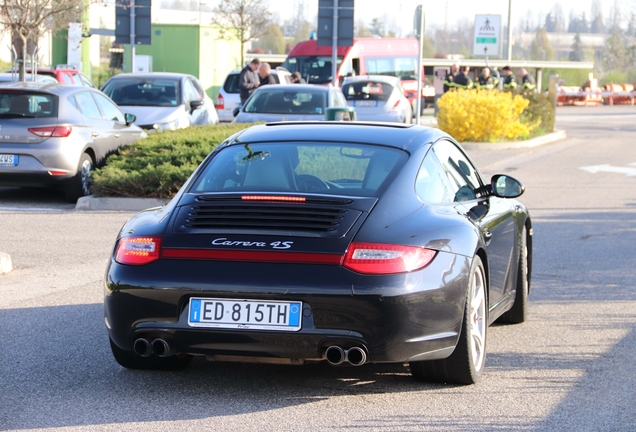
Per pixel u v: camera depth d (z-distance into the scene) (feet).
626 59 310.45
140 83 74.43
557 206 53.36
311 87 74.02
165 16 254.88
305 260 18.75
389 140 22.72
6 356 23.71
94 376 22.09
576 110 190.49
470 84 108.78
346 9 86.33
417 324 18.93
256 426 18.60
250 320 18.85
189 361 23.20
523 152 87.56
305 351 18.81
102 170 52.16
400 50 148.25
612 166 75.51
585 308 29.71
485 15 126.21
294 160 21.90
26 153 51.13
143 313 19.44
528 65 227.61
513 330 26.99
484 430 18.42
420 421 18.93
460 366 20.86
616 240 42.63
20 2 71.46
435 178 22.30
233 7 165.27
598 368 22.98
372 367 22.99
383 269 18.63
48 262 36.68
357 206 19.76
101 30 121.08
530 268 29.68
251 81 90.33
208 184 21.65
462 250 20.24
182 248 19.36
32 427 18.51
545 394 20.80
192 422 18.83
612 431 18.38
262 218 19.62
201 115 76.59
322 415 19.31
